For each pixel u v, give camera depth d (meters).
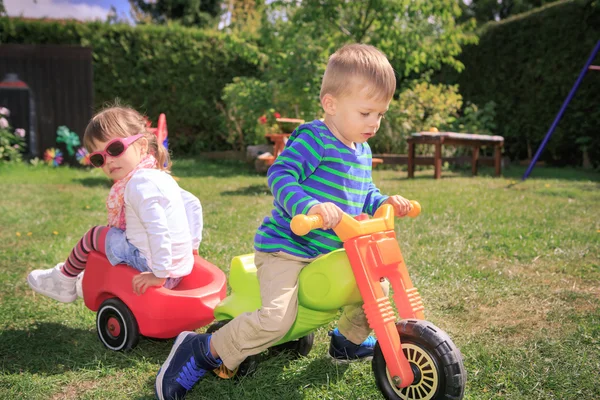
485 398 1.93
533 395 1.95
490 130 12.00
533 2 22.64
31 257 3.79
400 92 11.81
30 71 10.30
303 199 1.77
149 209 2.23
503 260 3.71
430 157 9.10
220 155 12.78
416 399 1.71
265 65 12.98
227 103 12.37
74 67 10.37
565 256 3.76
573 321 2.63
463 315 2.74
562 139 10.84
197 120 13.27
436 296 3.00
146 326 2.27
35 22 11.84
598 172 9.97
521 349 2.29
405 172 10.12
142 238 2.32
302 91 9.06
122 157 2.33
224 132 13.23
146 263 2.34
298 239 1.97
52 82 10.35
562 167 11.30
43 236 4.46
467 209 5.50
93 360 2.27
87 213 5.48
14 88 10.25
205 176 9.02
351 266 1.81
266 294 1.92
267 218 2.06
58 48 10.29
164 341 2.48
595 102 10.21
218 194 6.82
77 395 2.00
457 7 9.52
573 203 5.98
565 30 10.44
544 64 10.84
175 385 1.93
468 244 4.09
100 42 12.27
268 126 10.70
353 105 1.86
